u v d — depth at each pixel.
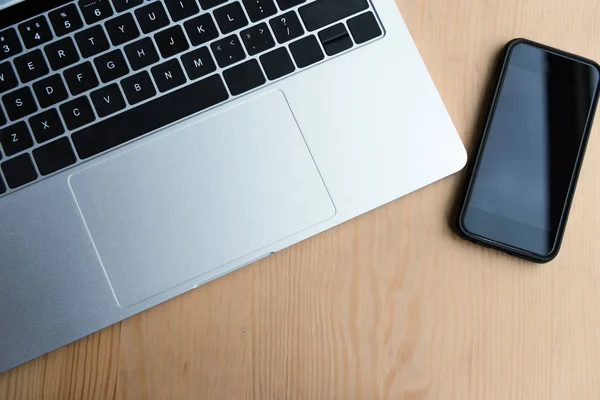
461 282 0.50
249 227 0.47
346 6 0.49
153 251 0.46
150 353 0.48
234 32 0.48
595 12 0.55
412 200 0.51
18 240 0.46
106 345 0.48
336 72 0.49
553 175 0.51
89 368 0.48
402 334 0.50
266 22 0.49
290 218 0.47
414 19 0.54
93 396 0.48
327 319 0.49
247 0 0.49
